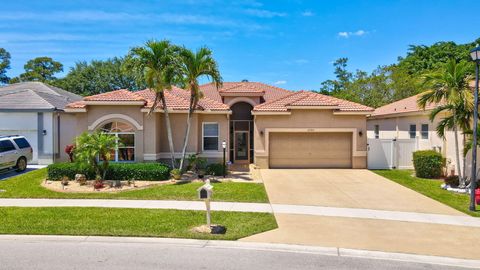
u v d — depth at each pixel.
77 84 46.16
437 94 16.38
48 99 25.14
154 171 18.03
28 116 23.81
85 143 16.58
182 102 22.03
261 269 7.53
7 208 12.73
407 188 17.05
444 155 20.05
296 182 18.36
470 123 17.28
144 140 20.36
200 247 8.94
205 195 10.16
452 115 17.09
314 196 15.22
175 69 18.23
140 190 15.87
